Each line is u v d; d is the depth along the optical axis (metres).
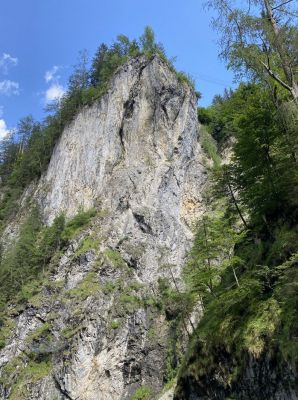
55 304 51.34
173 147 67.31
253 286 19.42
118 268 53.34
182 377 22.94
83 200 65.31
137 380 46.25
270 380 16.17
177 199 63.50
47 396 44.53
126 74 72.69
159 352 47.28
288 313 16.41
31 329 51.06
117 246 56.09
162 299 50.97
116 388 45.19
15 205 82.12
